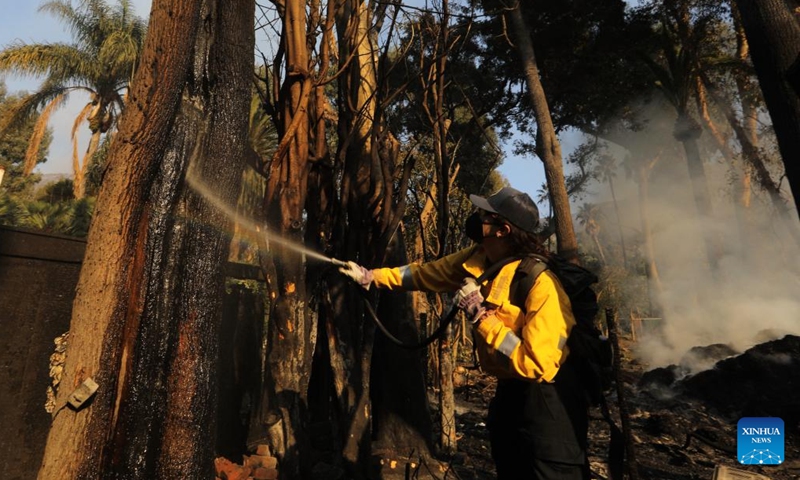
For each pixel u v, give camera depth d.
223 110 2.91
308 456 4.05
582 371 2.26
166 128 2.51
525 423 2.23
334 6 4.46
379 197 4.72
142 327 2.51
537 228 2.41
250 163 4.79
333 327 4.51
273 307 4.00
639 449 7.07
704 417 8.86
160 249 2.59
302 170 4.02
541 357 2.06
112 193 2.45
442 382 6.03
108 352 2.41
